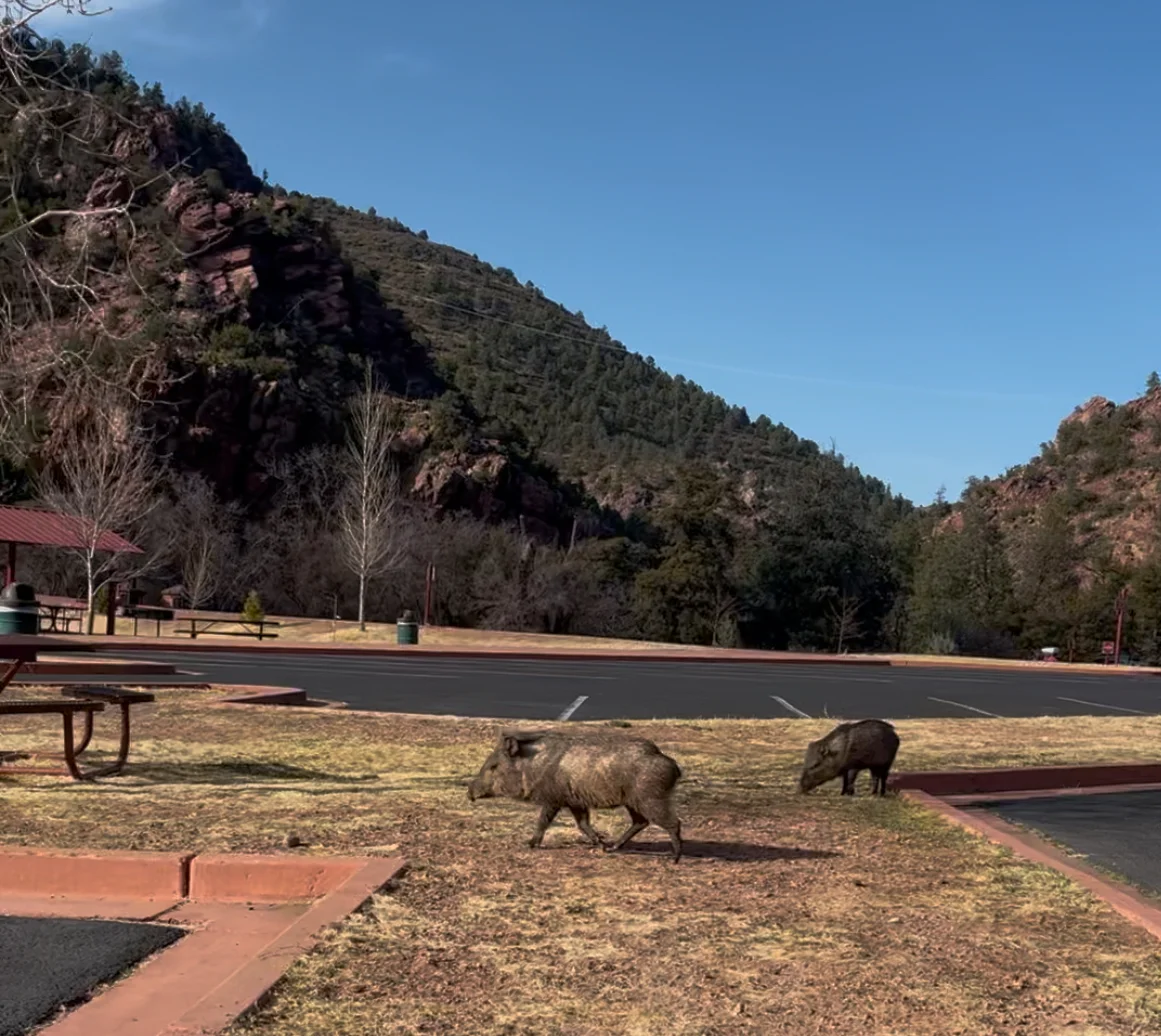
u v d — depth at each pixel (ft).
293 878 20.25
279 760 34.65
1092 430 521.65
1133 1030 13.69
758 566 256.93
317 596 201.98
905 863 22.56
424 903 18.49
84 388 45.52
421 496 249.14
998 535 287.89
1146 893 21.98
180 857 20.48
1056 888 20.54
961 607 263.49
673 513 252.42
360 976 15.11
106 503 123.44
